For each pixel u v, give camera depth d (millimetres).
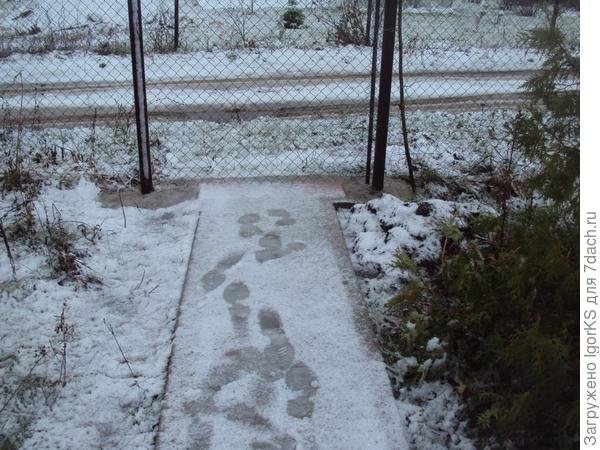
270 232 4383
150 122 6914
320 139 6375
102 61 10180
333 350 3240
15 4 13695
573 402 2631
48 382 3102
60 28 12148
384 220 4297
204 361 3158
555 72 2977
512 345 2717
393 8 4617
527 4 12227
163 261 4074
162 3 13211
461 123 6949
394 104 7777
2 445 2781
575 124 2949
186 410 2855
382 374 3086
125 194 5035
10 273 3900
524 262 2869
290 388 2984
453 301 3445
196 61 10227
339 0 12883
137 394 3008
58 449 2746
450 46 11031
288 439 2699
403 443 2699
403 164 5719
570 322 2711
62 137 6184
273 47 10961
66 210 4695
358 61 10242
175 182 5254
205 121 6949
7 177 4941
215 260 4035
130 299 3727
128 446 2752
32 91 8492
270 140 6316
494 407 2887
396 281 3791
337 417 2818
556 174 2938
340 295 3688
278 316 3492
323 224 4508
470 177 5500
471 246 3480
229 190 5070
